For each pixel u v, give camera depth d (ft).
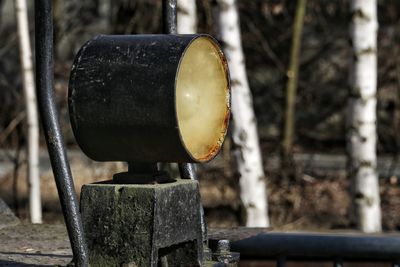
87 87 12.19
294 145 77.82
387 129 76.89
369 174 49.19
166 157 12.31
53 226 18.31
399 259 18.06
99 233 12.57
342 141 81.46
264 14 76.64
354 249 18.02
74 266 12.26
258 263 32.45
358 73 48.62
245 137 47.47
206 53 12.66
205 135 12.63
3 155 72.33
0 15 83.71
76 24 79.82
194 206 13.12
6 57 81.00
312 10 80.33
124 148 12.34
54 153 12.13
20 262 14.49
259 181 47.85
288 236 18.19
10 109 76.84
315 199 63.57
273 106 80.94
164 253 13.23
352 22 48.52
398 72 75.61
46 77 12.17
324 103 81.76
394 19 75.72
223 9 46.19
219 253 14.03
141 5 71.00
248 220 47.85
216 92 12.87
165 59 12.00
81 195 12.69
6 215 18.80
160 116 11.87
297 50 72.64
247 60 81.00
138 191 12.44
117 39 12.48
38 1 12.17
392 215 61.26
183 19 43.14
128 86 12.02
